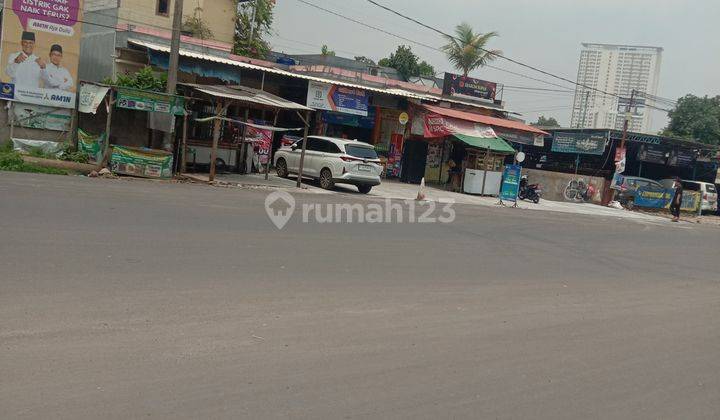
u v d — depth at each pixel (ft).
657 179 139.23
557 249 45.52
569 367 19.49
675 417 16.40
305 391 15.56
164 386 15.02
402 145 97.45
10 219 32.04
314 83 83.66
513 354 20.18
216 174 72.49
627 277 37.32
